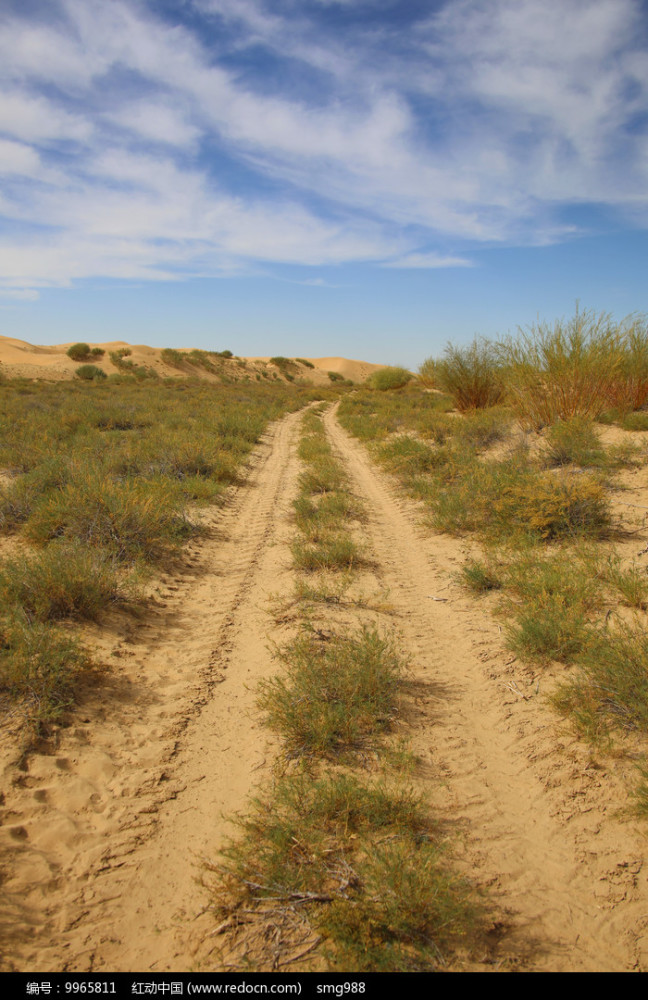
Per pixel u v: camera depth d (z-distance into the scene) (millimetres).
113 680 4305
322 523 8430
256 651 4891
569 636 4586
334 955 2271
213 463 11531
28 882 2625
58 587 4988
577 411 11641
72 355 58375
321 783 3188
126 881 2680
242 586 6418
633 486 8594
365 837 2857
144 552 6809
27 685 3816
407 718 3922
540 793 3248
